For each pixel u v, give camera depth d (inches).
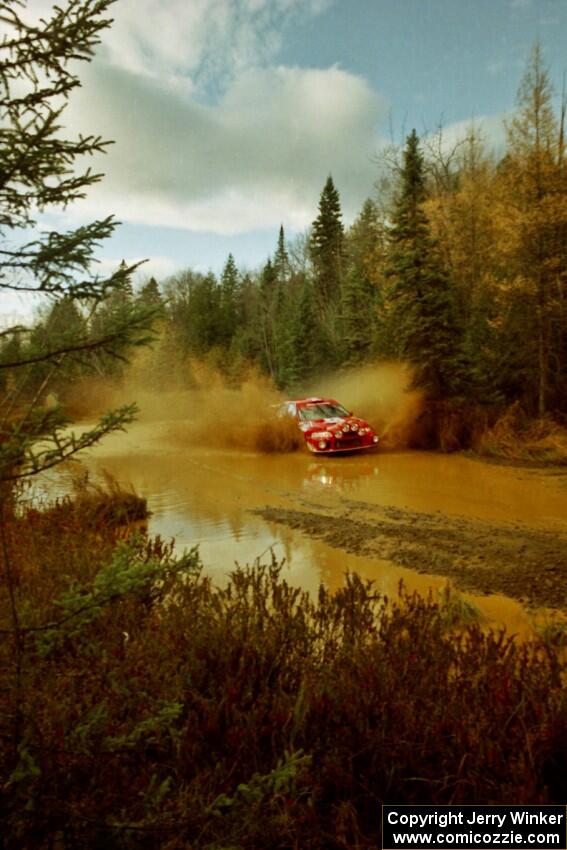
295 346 1438.2
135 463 536.4
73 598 75.5
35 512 279.0
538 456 485.4
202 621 140.9
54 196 71.1
